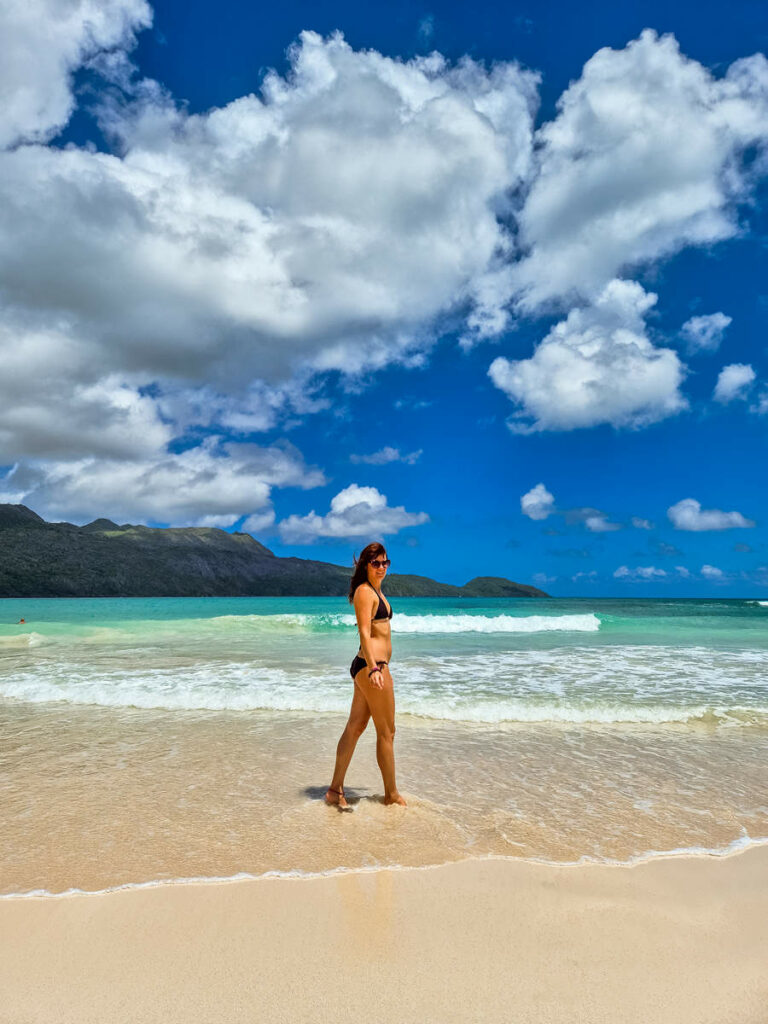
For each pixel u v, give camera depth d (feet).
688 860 11.94
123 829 13.25
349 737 14.98
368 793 15.67
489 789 16.10
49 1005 7.23
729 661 42.52
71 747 20.17
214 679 33.42
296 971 8.02
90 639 60.18
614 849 12.41
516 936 9.02
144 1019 6.97
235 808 14.56
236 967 8.11
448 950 8.60
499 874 11.21
